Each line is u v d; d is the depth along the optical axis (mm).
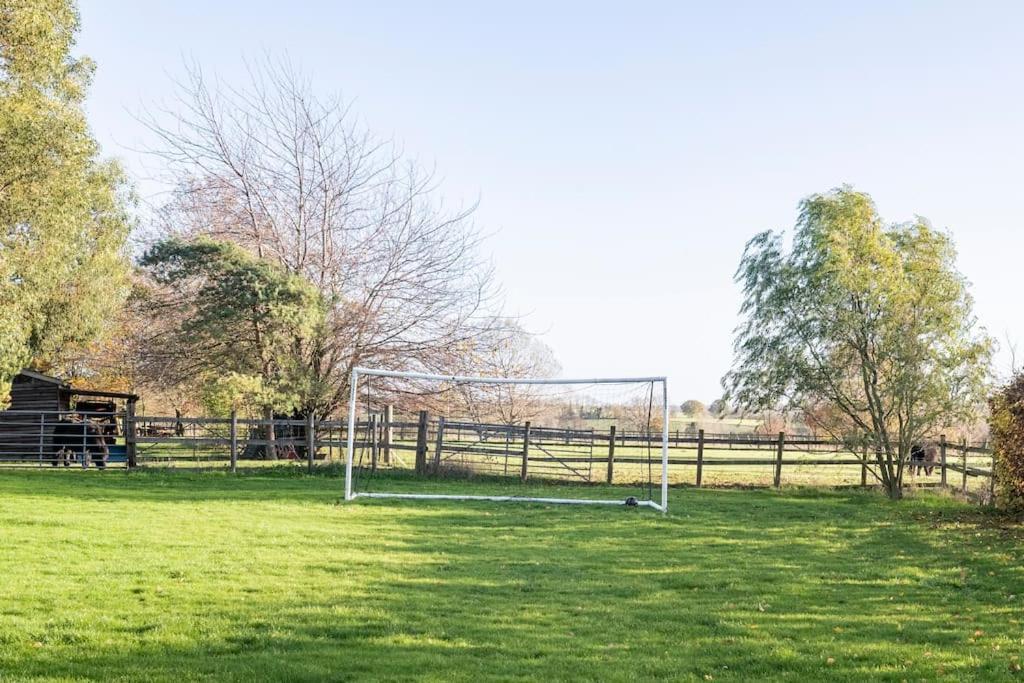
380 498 18203
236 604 8898
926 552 12805
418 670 7012
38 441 25688
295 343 27641
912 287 21047
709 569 11406
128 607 8641
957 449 22516
